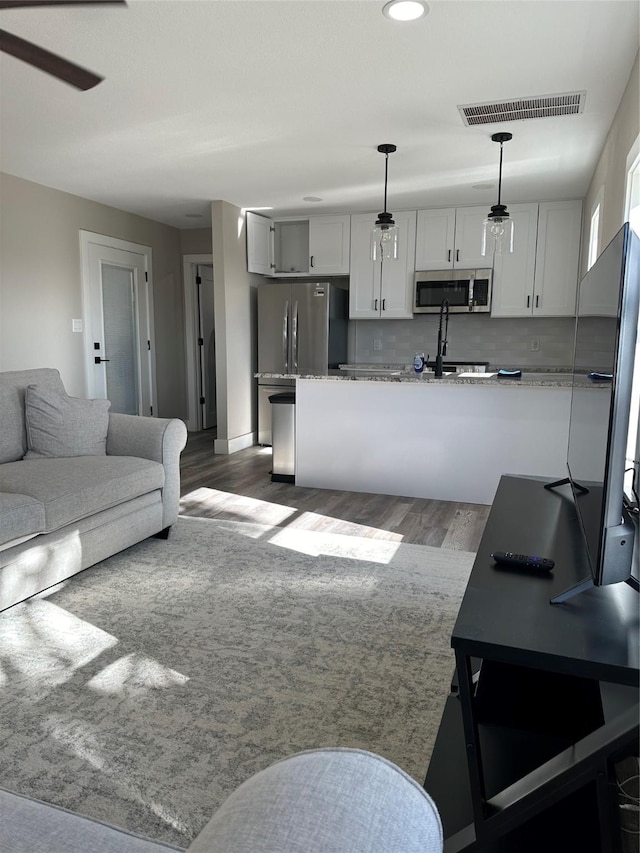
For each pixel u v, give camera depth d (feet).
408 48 8.73
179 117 11.43
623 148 10.24
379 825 1.87
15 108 10.98
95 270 18.83
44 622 7.87
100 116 11.37
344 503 13.78
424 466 14.28
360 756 2.16
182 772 5.20
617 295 4.17
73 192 17.49
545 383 13.09
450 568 9.82
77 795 4.92
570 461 7.06
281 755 5.42
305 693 6.36
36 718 5.90
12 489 8.53
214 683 6.53
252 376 20.99
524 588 4.51
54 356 17.40
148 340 21.57
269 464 17.95
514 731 5.07
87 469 9.57
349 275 20.81
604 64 9.20
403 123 11.73
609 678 3.48
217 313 18.99
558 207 18.25
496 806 3.78
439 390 13.94
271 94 10.35
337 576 9.45
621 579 4.26
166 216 20.92
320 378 14.87
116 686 6.46
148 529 10.47
